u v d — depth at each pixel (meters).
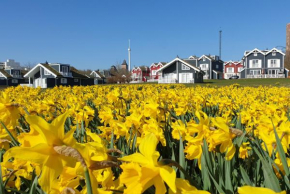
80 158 1.04
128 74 92.94
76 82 66.88
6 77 69.44
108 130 3.10
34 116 1.05
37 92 11.52
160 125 3.35
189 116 5.40
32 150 1.02
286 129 2.14
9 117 2.61
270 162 2.00
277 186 1.62
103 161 1.16
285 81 49.34
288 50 94.94
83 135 3.15
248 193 0.71
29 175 2.12
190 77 62.59
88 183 1.05
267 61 81.25
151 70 101.88
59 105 5.96
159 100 6.17
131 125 2.78
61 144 1.08
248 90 15.05
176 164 1.07
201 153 2.04
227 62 102.19
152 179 1.05
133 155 1.07
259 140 3.35
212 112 6.51
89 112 4.01
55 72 61.81
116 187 1.34
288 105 6.99
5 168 2.07
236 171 2.36
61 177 1.25
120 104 5.58
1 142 2.34
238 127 3.84
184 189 1.00
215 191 1.93
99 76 83.19
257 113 4.46
